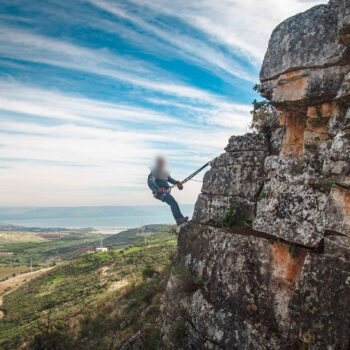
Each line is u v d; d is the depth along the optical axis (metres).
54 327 15.27
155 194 8.78
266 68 5.50
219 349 5.42
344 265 3.70
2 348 21.95
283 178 5.18
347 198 3.81
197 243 7.61
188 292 7.24
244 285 5.46
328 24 4.59
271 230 5.01
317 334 3.69
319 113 5.03
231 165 7.42
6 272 107.06
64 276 68.12
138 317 11.55
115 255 74.88
